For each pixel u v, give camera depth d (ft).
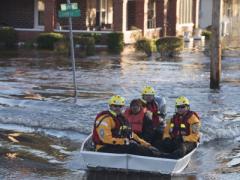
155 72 129.39
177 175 55.98
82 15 190.90
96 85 108.17
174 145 58.18
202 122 76.89
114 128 56.34
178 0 231.50
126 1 184.24
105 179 54.29
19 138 69.26
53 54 161.58
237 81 118.01
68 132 72.28
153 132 61.46
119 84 109.91
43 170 57.00
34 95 96.07
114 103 56.08
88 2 191.42
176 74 126.82
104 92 100.27
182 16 243.40
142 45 166.81
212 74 106.73
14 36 180.04
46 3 180.96
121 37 176.55
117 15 181.16
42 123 75.20
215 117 80.64
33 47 177.06
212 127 74.49
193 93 101.19
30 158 61.21
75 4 89.66
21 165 58.54
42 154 62.80
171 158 55.88
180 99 58.13
